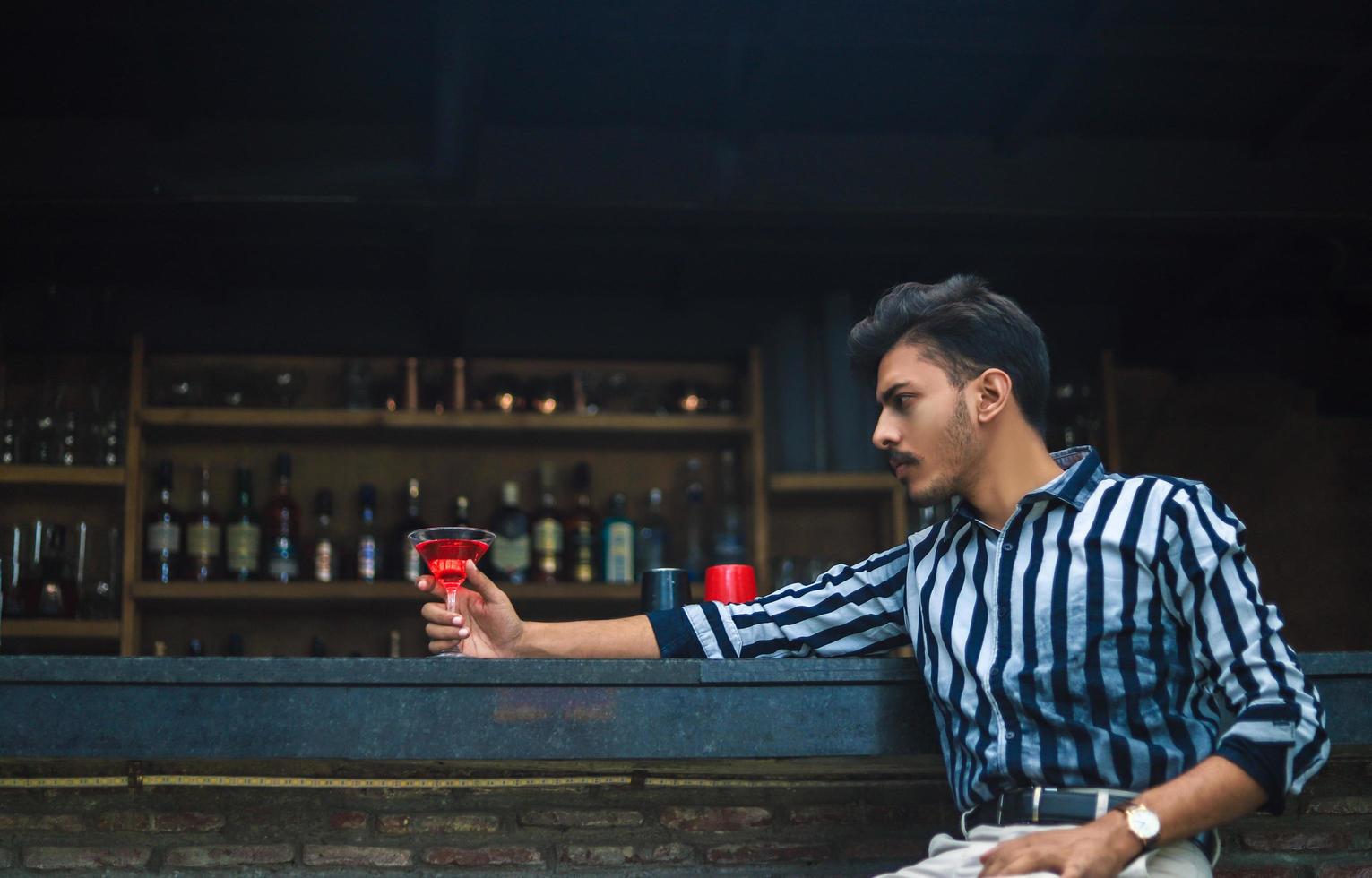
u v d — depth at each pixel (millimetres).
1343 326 4188
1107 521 1291
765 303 3951
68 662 1340
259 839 1604
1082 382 4035
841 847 1707
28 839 1581
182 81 3018
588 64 3002
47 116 3129
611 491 3885
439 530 1502
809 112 3254
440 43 2738
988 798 1294
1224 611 1232
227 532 3523
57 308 3645
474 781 1655
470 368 3936
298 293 3766
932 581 1407
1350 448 4234
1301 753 1163
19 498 3613
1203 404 4234
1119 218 3354
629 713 1395
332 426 3639
